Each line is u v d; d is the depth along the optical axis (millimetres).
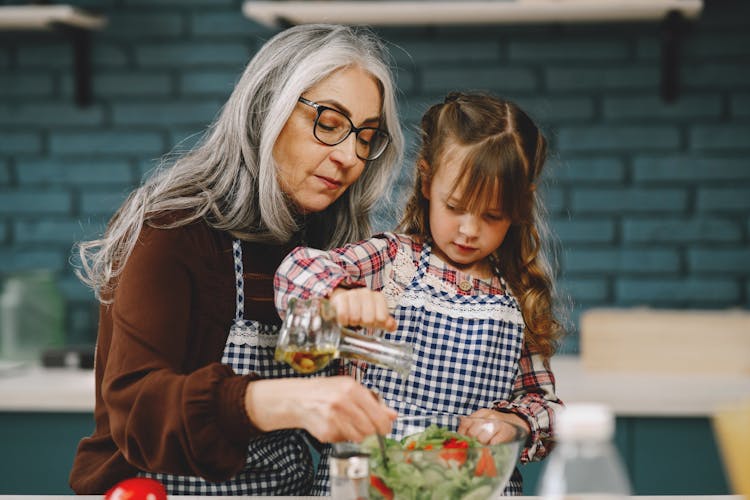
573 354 2836
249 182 1363
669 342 2461
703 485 2285
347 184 1384
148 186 1401
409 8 2633
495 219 1435
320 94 1321
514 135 1430
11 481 2398
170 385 1117
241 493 1349
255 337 1367
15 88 2980
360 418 1017
